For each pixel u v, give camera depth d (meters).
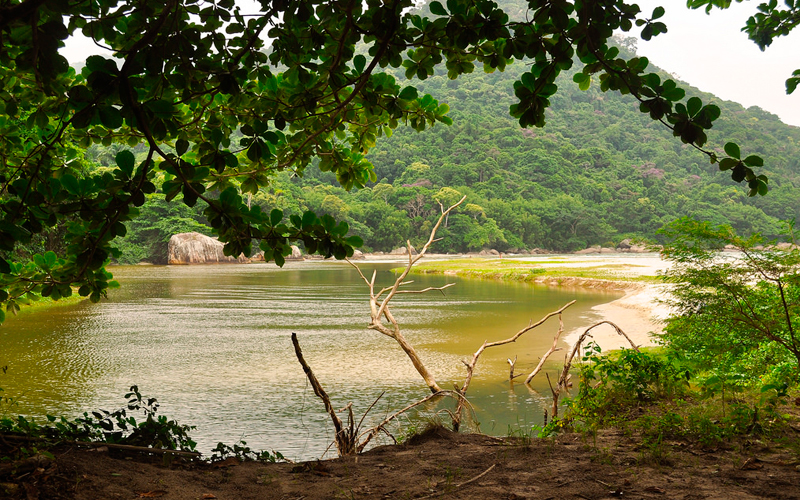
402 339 10.75
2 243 3.27
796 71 5.17
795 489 3.71
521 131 184.88
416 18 3.54
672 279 6.91
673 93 3.12
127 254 84.75
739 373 6.96
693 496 3.64
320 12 3.51
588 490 3.81
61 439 4.48
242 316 22.70
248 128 3.99
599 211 156.50
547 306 26.62
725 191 173.38
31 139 4.45
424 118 4.62
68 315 22.88
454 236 134.12
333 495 3.90
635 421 5.68
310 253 3.61
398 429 8.38
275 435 8.09
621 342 15.86
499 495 3.76
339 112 4.52
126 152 3.21
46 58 2.65
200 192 3.35
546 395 10.53
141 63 2.98
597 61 3.32
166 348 15.48
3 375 12.12
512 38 3.37
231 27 3.50
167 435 5.07
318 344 16.14
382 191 139.00
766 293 7.30
